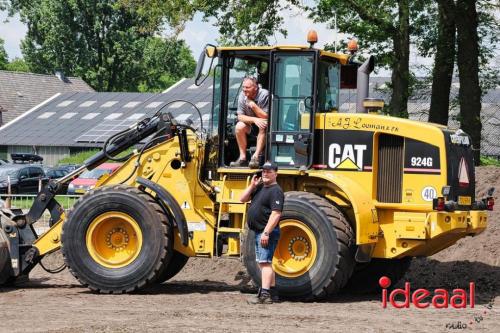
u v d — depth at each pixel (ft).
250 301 47.24
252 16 105.60
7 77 300.40
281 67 50.78
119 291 51.24
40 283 58.54
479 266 58.80
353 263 48.49
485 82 111.45
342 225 48.08
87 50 336.08
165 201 51.44
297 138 50.19
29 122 260.42
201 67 51.72
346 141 50.11
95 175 139.13
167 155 53.06
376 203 49.67
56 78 315.17
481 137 103.71
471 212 49.73
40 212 56.03
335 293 51.11
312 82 50.21
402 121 49.62
